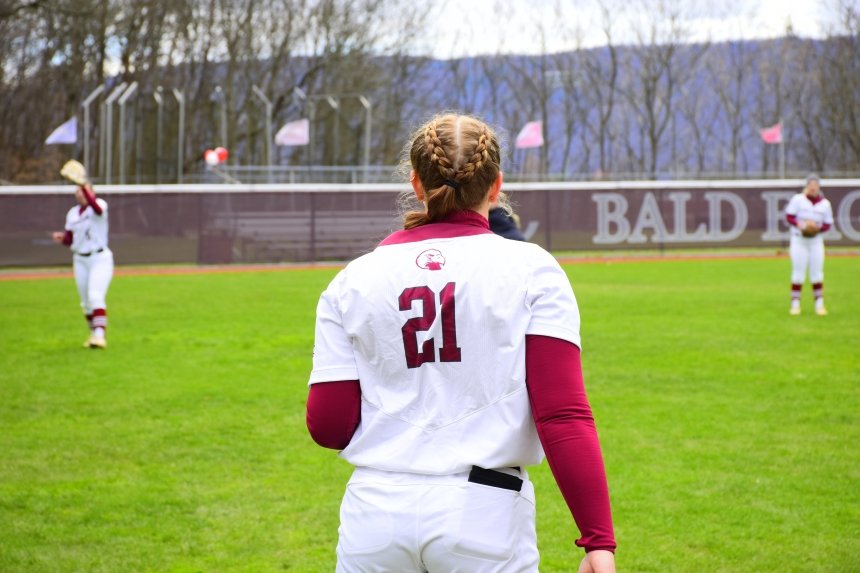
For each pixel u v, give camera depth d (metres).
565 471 2.18
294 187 28.84
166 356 11.25
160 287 20.70
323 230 29.12
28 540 5.26
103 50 47.75
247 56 50.88
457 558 2.21
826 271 23.12
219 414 8.27
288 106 52.78
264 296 18.58
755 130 57.97
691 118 57.47
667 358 10.77
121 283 21.91
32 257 26.23
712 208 30.59
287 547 5.18
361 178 39.12
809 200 14.40
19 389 9.31
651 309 15.54
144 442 7.32
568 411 2.20
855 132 54.16
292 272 25.59
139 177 39.84
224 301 17.58
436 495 2.22
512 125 59.19
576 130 59.78
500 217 6.65
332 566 4.91
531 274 2.28
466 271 2.28
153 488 6.19
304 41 51.53
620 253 30.19
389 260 2.34
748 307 15.73
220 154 32.06
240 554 5.07
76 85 48.94
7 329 13.63
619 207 30.14
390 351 2.30
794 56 56.72
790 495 5.93
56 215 26.38
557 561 4.96
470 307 2.25
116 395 9.05
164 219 27.89
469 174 2.34
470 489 2.23
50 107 50.25
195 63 52.16
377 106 53.88
